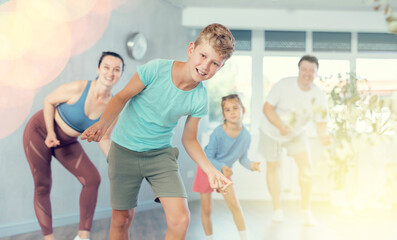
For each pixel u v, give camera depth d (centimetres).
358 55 416
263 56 453
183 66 146
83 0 318
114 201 163
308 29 433
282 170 251
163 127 155
